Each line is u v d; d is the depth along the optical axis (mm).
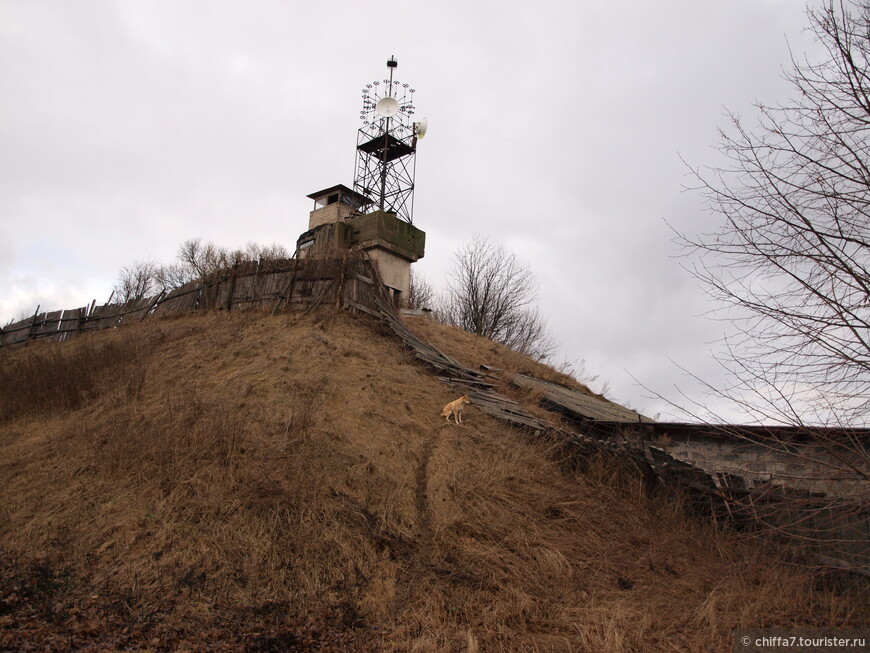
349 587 7277
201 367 13641
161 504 8133
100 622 6109
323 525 8055
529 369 19172
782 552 8727
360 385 12680
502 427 12766
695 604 7871
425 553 8188
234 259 20906
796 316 6203
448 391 13945
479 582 7695
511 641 6531
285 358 13383
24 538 7730
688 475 11047
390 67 28797
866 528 8250
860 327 5922
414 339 16422
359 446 10305
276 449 9539
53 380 13242
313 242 25062
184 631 6164
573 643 6590
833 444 6387
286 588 7082
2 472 9789
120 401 12086
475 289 33812
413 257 24938
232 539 7594
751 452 10406
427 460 10555
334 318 16094
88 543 7551
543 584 7930
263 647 6074
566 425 13891
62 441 10641
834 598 7922
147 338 16500
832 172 6223
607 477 11516
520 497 10062
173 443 9359
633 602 7777
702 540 9953
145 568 7117
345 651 6191
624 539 9656
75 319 22141
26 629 5828
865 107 6102
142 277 36875
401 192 26875
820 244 6215
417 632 6652
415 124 27812
